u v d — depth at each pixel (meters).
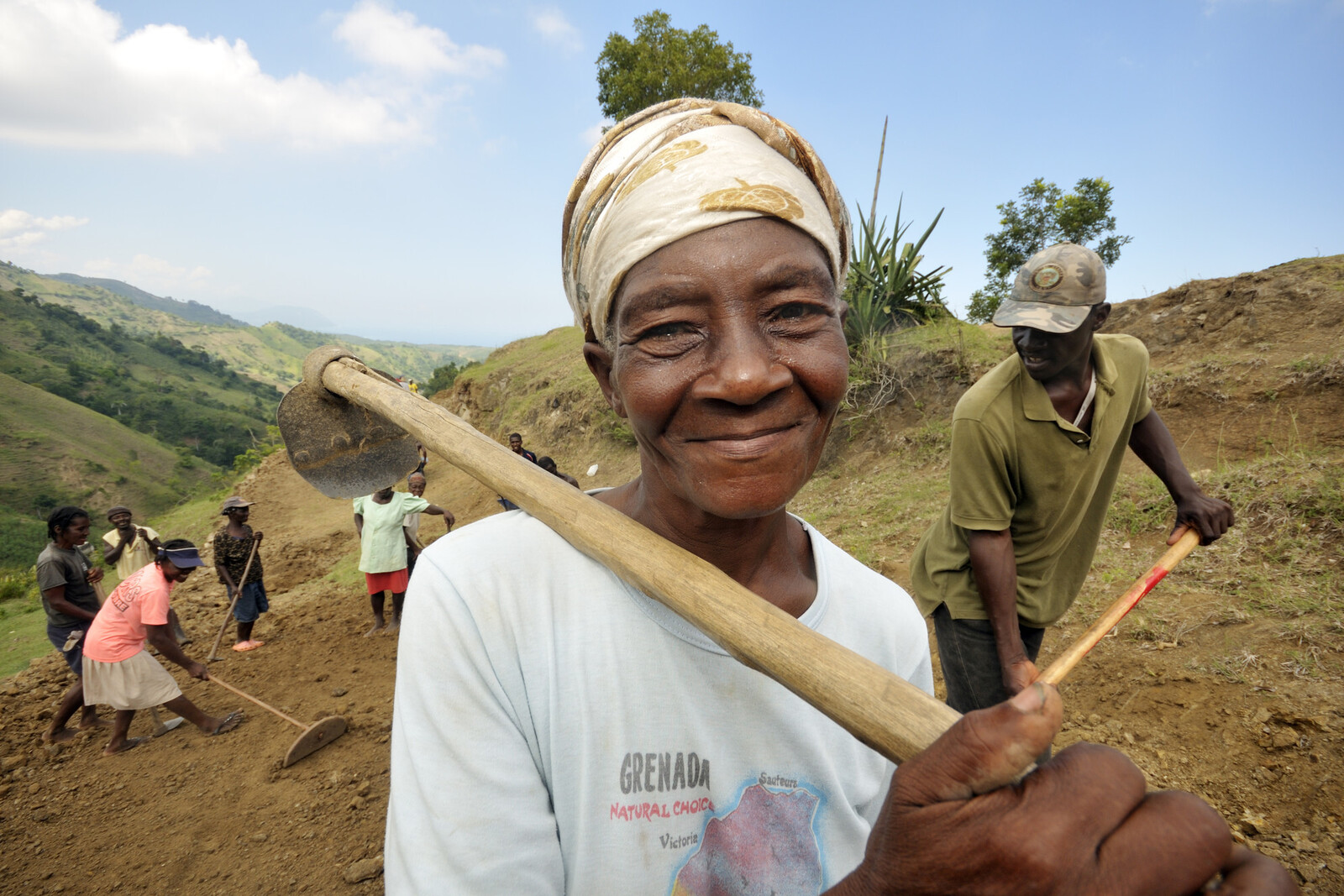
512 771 0.79
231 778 4.80
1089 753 0.50
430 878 0.72
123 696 5.16
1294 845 2.44
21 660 8.22
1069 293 2.02
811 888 0.85
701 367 0.71
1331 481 4.11
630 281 0.74
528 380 17.78
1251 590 3.61
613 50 19.38
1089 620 3.74
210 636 7.72
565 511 0.86
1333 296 5.75
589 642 0.83
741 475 0.72
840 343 0.77
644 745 0.83
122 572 7.54
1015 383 2.14
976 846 0.47
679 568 0.78
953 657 2.40
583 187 0.86
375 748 5.00
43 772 5.10
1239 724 2.92
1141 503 4.65
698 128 0.79
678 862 0.83
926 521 5.68
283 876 3.80
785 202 0.72
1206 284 6.73
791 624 0.72
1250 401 5.41
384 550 7.10
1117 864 0.46
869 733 0.65
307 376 1.30
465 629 0.82
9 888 3.88
